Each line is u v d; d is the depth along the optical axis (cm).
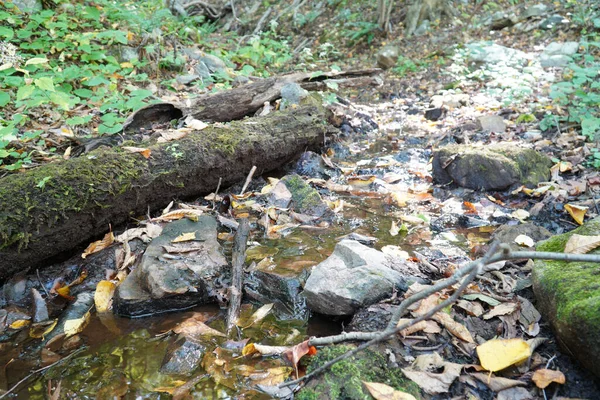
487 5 914
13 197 272
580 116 447
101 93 481
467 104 588
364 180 420
